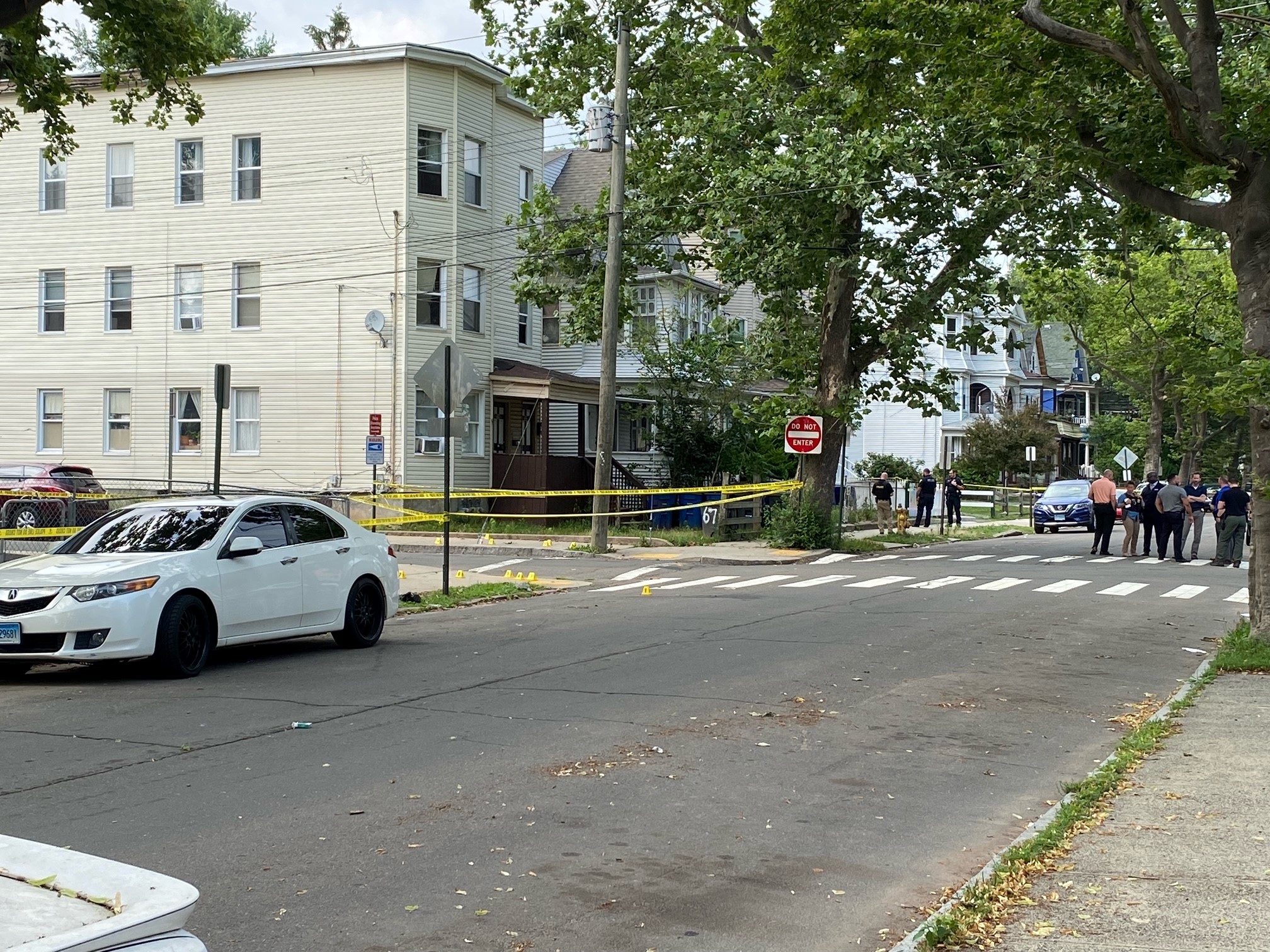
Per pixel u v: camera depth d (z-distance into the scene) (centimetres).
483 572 2352
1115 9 1355
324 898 541
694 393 3672
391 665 1224
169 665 1115
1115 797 721
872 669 1202
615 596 1966
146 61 1700
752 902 551
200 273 3544
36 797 704
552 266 3009
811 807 711
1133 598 1916
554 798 716
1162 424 6397
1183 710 989
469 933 502
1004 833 673
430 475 3422
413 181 3369
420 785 741
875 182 2503
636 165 2908
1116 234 2562
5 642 1065
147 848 609
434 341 3431
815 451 2914
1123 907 527
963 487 5500
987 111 1575
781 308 2781
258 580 1216
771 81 1661
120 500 2186
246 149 3506
